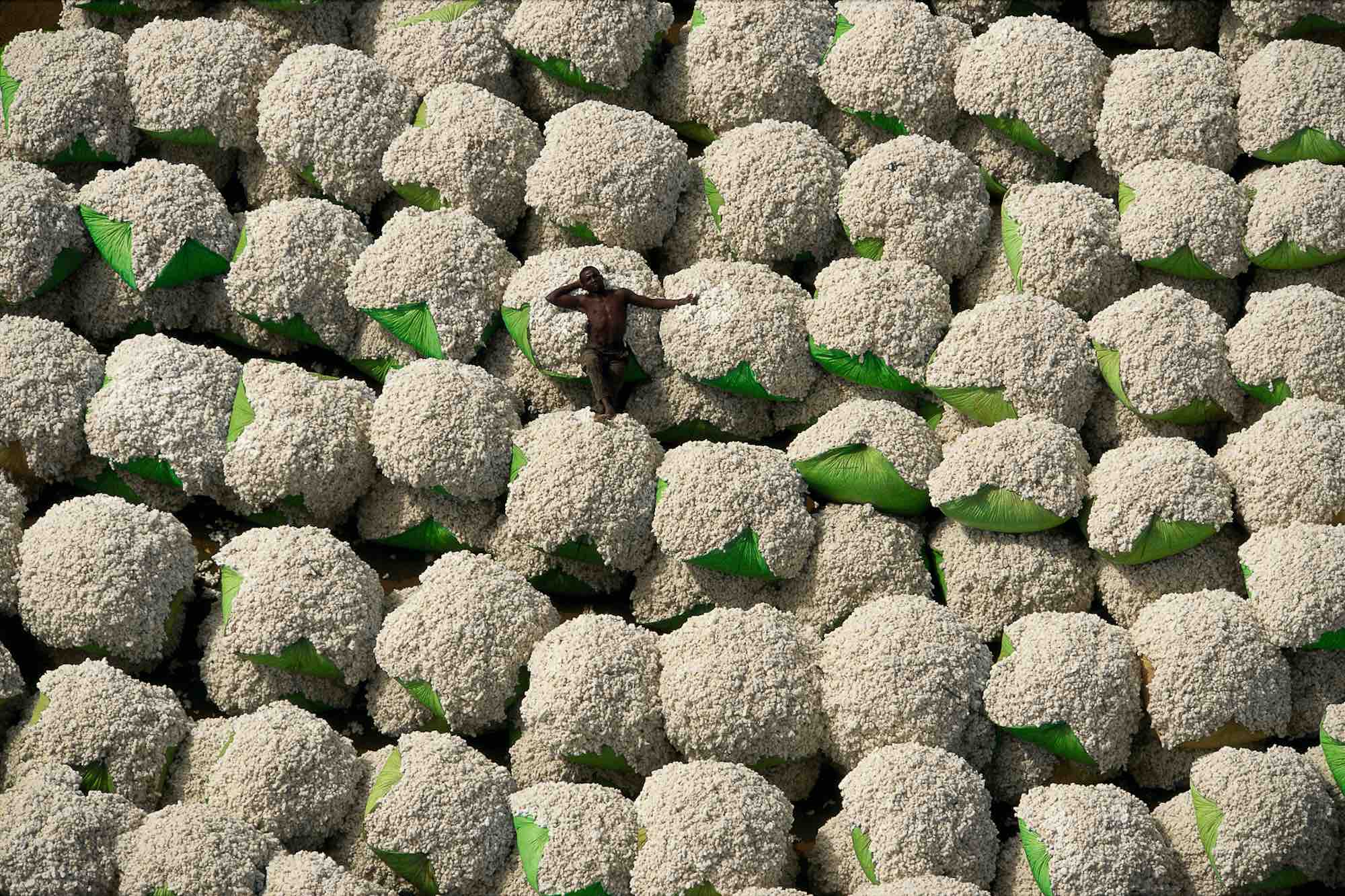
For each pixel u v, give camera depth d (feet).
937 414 60.39
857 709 52.90
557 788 51.78
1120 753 53.06
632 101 66.64
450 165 62.69
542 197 62.54
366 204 64.95
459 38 65.36
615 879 49.70
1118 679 52.80
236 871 48.55
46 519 56.49
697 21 66.39
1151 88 62.80
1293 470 55.01
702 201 63.77
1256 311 58.95
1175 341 57.88
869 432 57.11
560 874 49.55
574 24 63.72
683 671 53.21
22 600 55.16
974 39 64.49
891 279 59.98
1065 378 57.88
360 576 56.24
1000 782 53.98
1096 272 60.44
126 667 56.13
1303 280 61.62
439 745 52.49
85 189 63.00
